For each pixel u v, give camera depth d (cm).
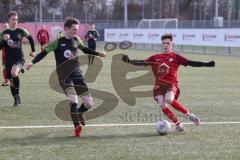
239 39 6875
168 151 1686
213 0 15025
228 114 2470
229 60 6562
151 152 1670
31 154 1630
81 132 1997
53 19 14638
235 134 1977
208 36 7619
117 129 2070
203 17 15362
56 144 1778
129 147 1742
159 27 10331
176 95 2033
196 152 1673
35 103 2783
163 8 16300
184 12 16325
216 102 2888
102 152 1664
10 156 1602
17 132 1986
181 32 8325
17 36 2644
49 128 2075
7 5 14538
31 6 14812
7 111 2512
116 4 16562
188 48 9250
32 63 1939
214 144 1795
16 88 2678
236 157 1608
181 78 4347
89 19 15212
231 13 13188
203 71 5088
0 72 4797
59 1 14975
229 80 4188
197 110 2588
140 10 16775
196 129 2077
